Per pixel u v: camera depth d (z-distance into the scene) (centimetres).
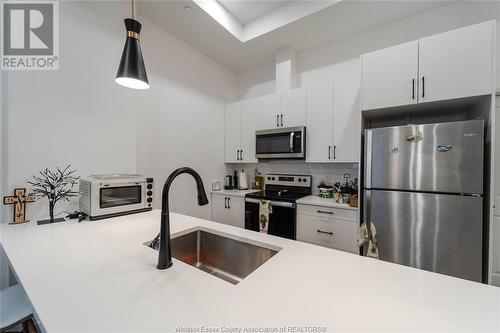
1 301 109
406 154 168
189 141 272
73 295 64
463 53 158
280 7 235
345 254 96
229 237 126
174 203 256
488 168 154
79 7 163
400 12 215
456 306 60
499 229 168
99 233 120
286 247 105
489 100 154
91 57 170
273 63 315
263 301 62
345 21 228
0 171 139
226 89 336
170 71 248
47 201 150
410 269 82
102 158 177
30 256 90
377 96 190
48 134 149
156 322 53
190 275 76
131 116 197
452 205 154
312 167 284
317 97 252
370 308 59
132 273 77
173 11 210
